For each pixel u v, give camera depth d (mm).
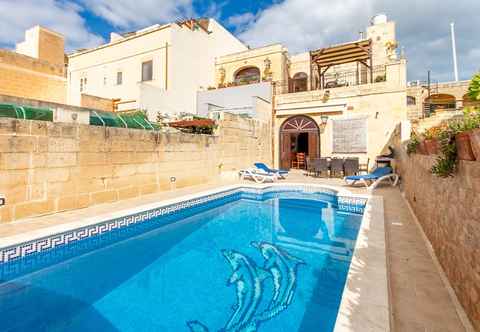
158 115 13422
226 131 12000
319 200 9352
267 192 10188
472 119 2750
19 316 3156
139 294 3625
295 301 3369
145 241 5707
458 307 2596
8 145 5215
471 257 2381
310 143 15516
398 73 13203
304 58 20422
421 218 5020
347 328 2102
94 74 18969
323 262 4551
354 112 14156
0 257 3986
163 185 8836
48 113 6227
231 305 3322
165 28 16125
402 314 2506
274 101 16453
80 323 3018
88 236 5195
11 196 5258
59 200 6039
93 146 6754
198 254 5004
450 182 3049
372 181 10672
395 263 3557
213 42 20047
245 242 5598
